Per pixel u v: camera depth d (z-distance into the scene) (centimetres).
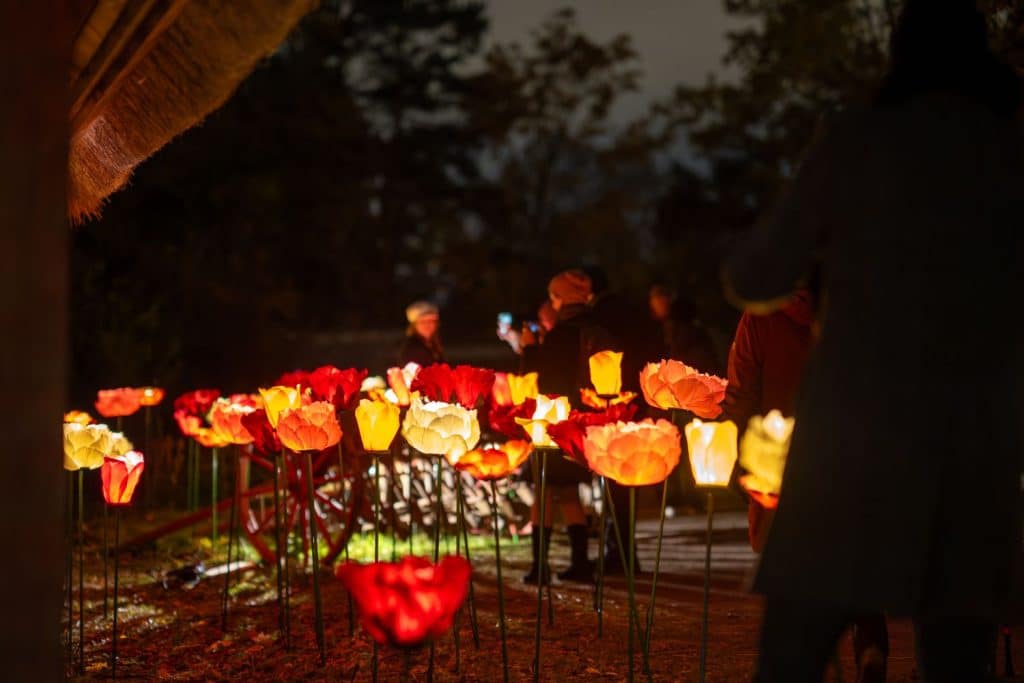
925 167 270
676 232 3744
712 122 3356
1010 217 270
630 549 426
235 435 609
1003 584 262
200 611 657
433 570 301
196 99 371
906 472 255
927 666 289
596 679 466
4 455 243
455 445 461
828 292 276
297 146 2809
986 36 290
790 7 2139
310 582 735
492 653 516
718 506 1114
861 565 255
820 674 271
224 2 331
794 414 275
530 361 705
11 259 246
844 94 1952
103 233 1864
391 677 482
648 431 371
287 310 2370
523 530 911
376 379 802
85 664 529
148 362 1527
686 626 568
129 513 1091
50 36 254
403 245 4484
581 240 4416
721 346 1080
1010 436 264
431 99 4522
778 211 282
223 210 2317
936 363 260
